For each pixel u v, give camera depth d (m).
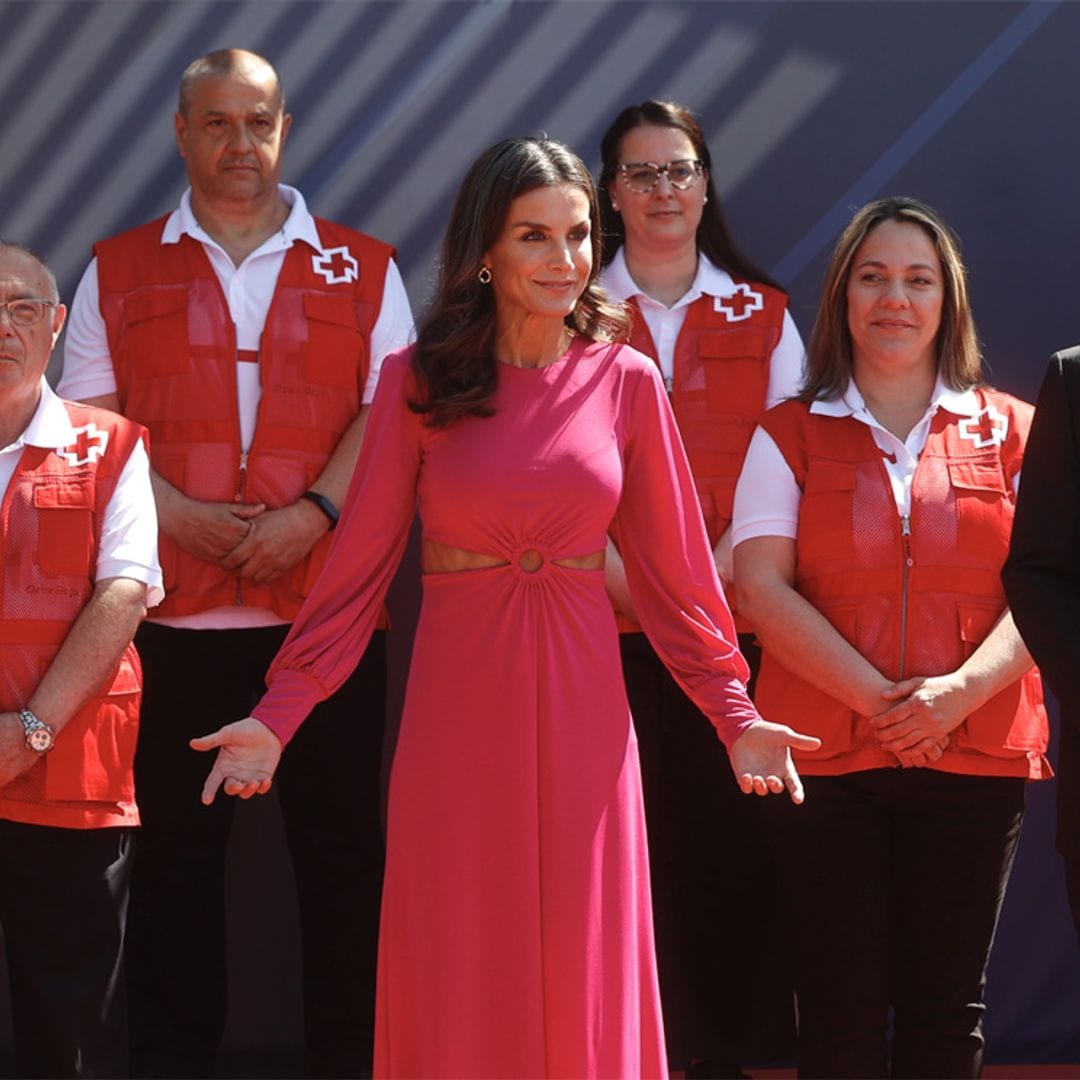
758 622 15.59
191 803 17.36
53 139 19.28
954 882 15.12
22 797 14.97
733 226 19.52
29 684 15.04
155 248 17.75
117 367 17.62
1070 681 12.88
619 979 12.84
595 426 13.20
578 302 13.59
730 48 19.52
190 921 17.39
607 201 18.47
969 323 15.97
